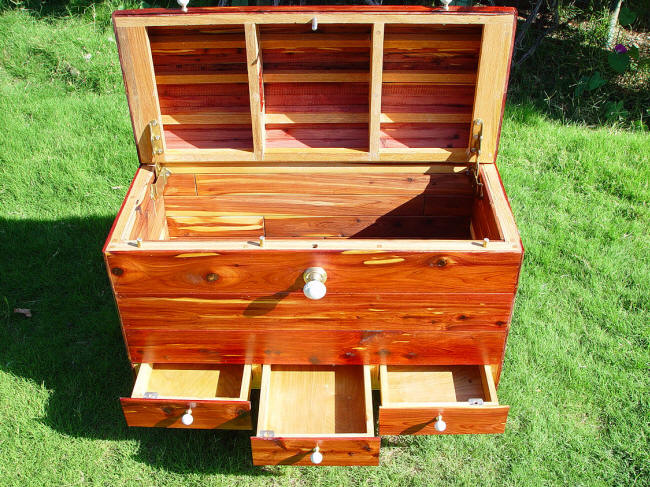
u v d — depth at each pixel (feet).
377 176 9.55
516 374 9.41
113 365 9.67
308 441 7.23
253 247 7.17
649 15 18.67
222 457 8.44
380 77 8.38
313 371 8.55
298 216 10.06
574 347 9.86
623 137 14.66
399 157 9.07
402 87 9.07
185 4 7.95
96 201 12.89
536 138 14.66
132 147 14.28
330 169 9.41
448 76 8.88
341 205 9.91
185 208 9.93
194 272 7.34
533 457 8.36
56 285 11.14
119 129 14.84
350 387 8.38
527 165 13.97
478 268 7.27
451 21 7.95
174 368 8.63
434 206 9.82
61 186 13.21
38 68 17.10
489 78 8.34
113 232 7.53
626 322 10.23
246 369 8.11
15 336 10.18
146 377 8.33
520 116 15.29
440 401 8.21
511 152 14.24
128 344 8.12
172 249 7.18
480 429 7.75
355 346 8.04
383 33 8.05
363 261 7.18
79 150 14.19
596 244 11.75
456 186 9.58
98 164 13.80
